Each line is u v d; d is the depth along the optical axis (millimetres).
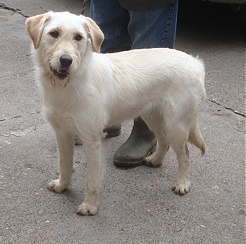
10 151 2975
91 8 3055
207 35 4805
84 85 2469
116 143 3121
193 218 2617
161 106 2727
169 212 2645
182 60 2711
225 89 3807
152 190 2777
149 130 2957
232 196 2770
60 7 5266
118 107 2650
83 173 2859
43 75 2467
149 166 2951
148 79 2672
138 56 2715
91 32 2434
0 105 3412
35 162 2908
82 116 2504
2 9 5184
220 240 2510
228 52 4410
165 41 2906
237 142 3217
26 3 5363
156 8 2789
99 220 2570
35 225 2520
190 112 2719
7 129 3166
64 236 2477
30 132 3154
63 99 2475
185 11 5266
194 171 2930
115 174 2871
